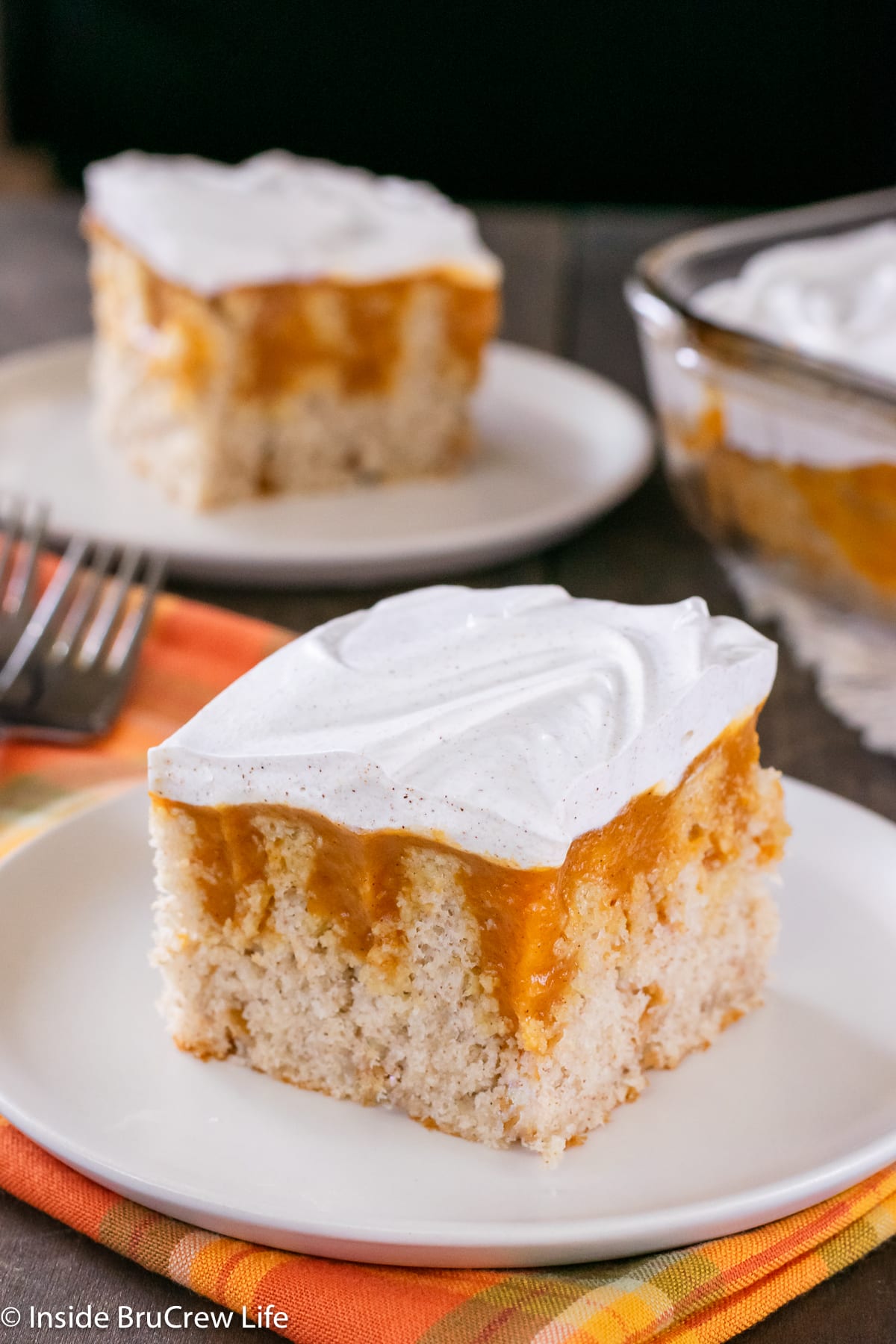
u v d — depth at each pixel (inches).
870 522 29.0
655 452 34.5
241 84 57.5
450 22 55.9
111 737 27.2
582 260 41.9
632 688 23.3
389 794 22.7
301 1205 22.3
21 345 37.3
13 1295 22.0
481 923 22.9
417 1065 23.2
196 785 23.3
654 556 31.2
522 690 23.2
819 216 35.1
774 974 24.4
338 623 24.3
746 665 23.7
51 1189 22.3
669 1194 22.4
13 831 25.7
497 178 57.6
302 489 33.2
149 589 28.4
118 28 57.5
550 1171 22.7
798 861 25.2
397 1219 21.8
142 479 33.1
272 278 32.1
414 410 33.3
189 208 33.2
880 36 54.0
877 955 24.5
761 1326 22.0
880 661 29.0
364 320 32.8
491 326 33.3
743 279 33.1
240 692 23.7
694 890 23.7
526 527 30.5
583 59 55.9
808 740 27.9
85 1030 23.6
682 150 56.5
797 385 28.7
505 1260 21.8
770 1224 22.1
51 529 30.6
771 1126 23.0
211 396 32.2
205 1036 23.6
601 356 37.8
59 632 28.6
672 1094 23.4
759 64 55.0
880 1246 22.5
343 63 56.8
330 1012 23.4
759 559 30.3
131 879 24.9
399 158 57.6
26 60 58.9
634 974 23.4
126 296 33.5
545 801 22.5
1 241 41.7
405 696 23.3
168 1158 22.6
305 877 23.3
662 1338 21.7
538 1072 22.8
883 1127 22.8
